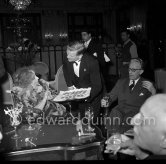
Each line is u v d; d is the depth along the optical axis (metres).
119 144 1.54
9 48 6.72
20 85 2.46
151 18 10.20
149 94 2.66
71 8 11.68
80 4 11.77
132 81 2.70
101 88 2.93
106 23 12.20
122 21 12.05
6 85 3.18
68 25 11.89
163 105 1.07
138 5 10.77
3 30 10.84
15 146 1.66
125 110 2.69
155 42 7.63
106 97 2.61
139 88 2.65
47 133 1.91
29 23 10.68
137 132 1.15
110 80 6.81
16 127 2.04
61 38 11.23
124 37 5.14
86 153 1.58
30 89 2.42
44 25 11.39
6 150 1.60
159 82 3.81
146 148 1.12
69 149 1.61
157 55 7.43
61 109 2.43
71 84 3.08
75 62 2.93
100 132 1.93
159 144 1.06
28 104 2.32
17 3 7.25
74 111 2.62
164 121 1.03
